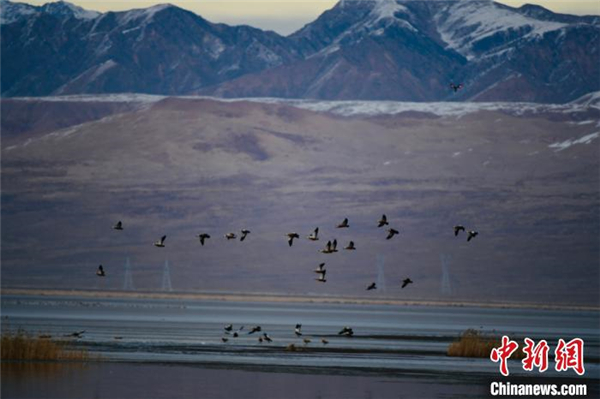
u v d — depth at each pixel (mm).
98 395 156375
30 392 156750
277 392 164625
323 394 164125
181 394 159625
